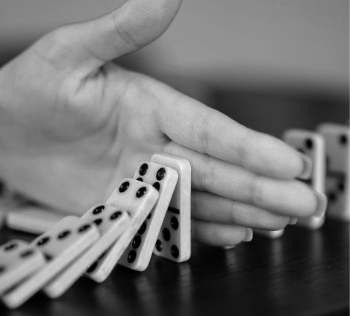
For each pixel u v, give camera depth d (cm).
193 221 41
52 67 45
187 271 38
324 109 111
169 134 40
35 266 33
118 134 44
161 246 40
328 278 37
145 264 38
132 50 44
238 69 141
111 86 44
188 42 136
